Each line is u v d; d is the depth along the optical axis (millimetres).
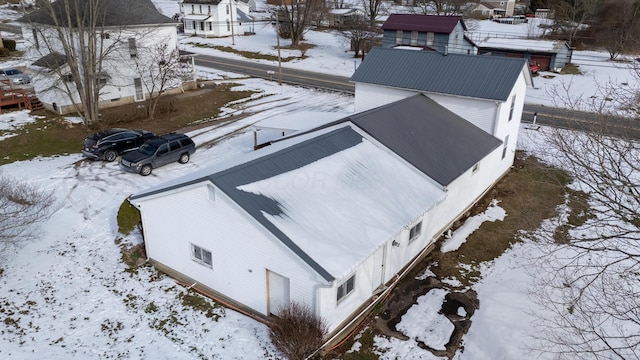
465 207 20766
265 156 15375
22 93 33844
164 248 15930
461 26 52375
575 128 24547
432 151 19078
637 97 21453
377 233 13914
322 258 12148
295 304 12523
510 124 23969
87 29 30891
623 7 55875
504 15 103500
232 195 12922
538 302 14812
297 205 13828
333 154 16984
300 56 58188
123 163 24016
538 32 69938
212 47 63625
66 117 32469
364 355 12711
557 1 71938
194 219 14398
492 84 22375
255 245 13102
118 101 36438
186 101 37750
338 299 13047
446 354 12844
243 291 14094
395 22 54000
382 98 25438
